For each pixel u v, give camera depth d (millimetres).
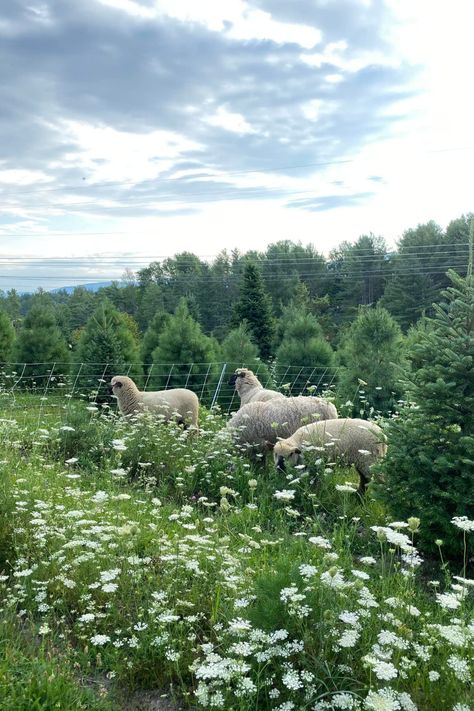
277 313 64500
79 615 4008
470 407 5035
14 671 3213
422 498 5078
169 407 11242
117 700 3285
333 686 3002
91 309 85812
